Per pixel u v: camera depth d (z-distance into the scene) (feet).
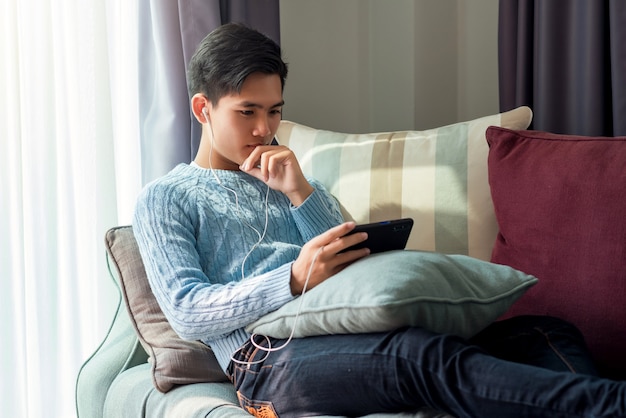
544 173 5.44
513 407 3.56
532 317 4.58
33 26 6.47
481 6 8.14
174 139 7.08
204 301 4.73
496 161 5.71
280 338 4.63
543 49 6.82
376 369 4.01
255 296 4.64
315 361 4.28
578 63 6.68
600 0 6.47
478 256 5.82
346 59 8.73
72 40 6.69
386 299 4.01
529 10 7.07
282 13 8.44
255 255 5.22
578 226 5.18
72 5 6.66
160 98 7.09
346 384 4.15
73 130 6.77
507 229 5.53
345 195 6.10
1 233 6.31
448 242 5.83
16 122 6.30
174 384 5.07
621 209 5.07
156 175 7.07
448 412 3.86
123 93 7.16
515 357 4.40
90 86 6.79
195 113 5.56
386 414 4.12
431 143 6.08
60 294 6.75
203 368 5.12
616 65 6.38
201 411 4.59
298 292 4.59
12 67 6.29
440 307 4.21
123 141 7.17
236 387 4.78
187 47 7.02
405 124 8.21
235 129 5.33
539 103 6.90
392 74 8.30
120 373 5.55
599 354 4.99
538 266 5.28
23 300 6.37
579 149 5.43
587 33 6.55
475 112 8.30
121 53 7.13
